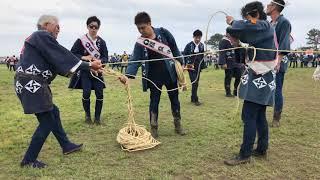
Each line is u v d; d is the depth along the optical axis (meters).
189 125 8.13
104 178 5.24
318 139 7.01
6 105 11.70
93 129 7.92
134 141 6.39
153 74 7.02
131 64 6.88
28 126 8.28
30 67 5.42
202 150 6.37
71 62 5.54
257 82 5.57
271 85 5.62
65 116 9.40
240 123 8.20
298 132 7.44
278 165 5.72
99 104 8.33
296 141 6.87
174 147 6.55
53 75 5.68
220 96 12.88
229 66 12.34
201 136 7.21
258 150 6.02
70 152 6.27
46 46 5.44
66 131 7.70
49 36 5.48
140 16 6.79
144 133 6.64
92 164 5.79
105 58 8.41
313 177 5.31
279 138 7.07
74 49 8.32
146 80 6.96
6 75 29.31
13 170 5.54
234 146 6.55
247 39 5.55
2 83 20.50
